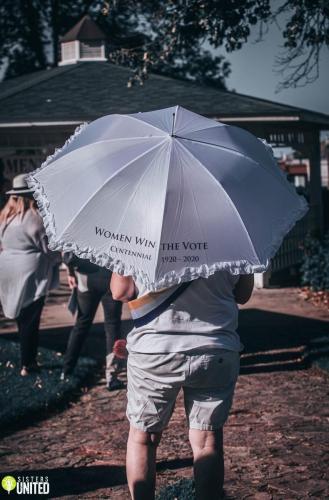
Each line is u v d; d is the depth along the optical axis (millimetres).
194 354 3535
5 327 10516
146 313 3578
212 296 3582
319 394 6738
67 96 15125
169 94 15109
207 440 3666
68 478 4820
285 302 12234
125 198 3396
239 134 3787
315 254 13562
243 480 4707
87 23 17922
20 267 7168
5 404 6223
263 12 9938
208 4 9891
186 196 3359
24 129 14500
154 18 10961
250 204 3443
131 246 3326
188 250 3301
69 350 7160
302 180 34000
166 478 4770
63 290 13781
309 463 4977
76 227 3412
